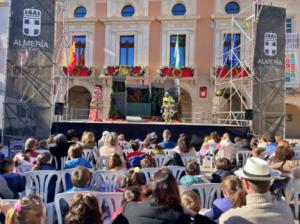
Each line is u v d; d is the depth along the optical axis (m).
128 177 4.26
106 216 4.13
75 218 2.66
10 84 14.26
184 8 23.55
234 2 23.08
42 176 5.41
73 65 22.70
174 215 2.86
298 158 7.55
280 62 16.00
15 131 14.18
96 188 5.35
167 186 2.93
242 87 19.80
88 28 24.25
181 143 7.54
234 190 3.63
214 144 11.44
